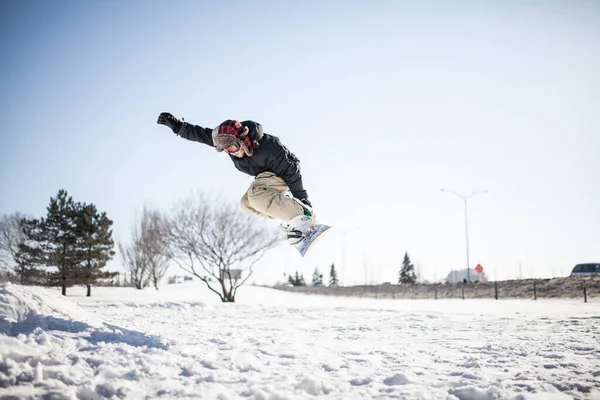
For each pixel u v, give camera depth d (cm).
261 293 4053
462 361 513
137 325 755
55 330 520
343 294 4928
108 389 332
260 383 367
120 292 3547
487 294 3198
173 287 4653
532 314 1322
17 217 3048
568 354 563
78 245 3152
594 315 1261
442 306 1977
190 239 2702
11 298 530
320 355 517
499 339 737
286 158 514
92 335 512
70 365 380
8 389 309
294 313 1402
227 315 1275
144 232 3753
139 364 399
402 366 476
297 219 512
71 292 3466
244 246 2725
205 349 495
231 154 505
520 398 341
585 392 377
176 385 347
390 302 2583
